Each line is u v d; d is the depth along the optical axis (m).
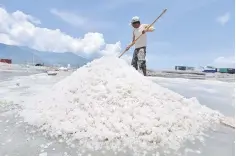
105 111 2.76
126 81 3.33
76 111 2.85
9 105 3.66
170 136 2.46
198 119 3.01
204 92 5.59
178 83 7.13
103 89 3.17
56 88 3.84
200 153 2.15
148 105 2.91
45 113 2.93
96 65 3.86
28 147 2.17
